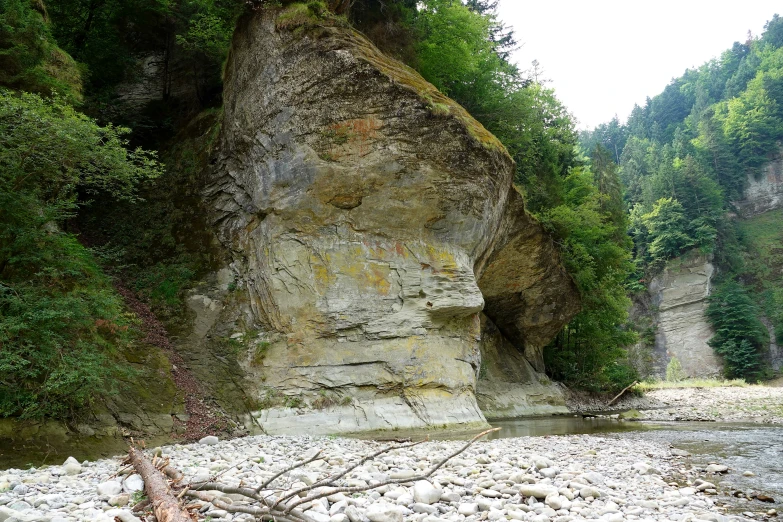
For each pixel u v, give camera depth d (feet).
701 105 411.75
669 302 256.73
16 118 37.60
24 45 49.32
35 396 34.12
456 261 58.23
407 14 75.05
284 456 33.88
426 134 56.54
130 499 20.88
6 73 48.44
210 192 64.75
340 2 61.16
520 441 45.19
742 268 266.57
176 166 68.90
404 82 57.00
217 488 20.16
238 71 63.05
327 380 51.96
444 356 56.08
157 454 29.66
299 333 53.52
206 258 61.21
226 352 54.13
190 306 57.82
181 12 77.05
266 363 52.70
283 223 56.39
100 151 41.96
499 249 78.18
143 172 47.06
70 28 71.77
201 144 68.85
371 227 56.80
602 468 31.71
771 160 322.34
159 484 20.31
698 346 242.17
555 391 95.40
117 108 71.46
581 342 113.91
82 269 47.34
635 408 103.86
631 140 396.37
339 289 54.80
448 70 79.97
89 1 72.90
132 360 47.98
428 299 56.24
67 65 56.18
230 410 49.57
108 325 47.26
